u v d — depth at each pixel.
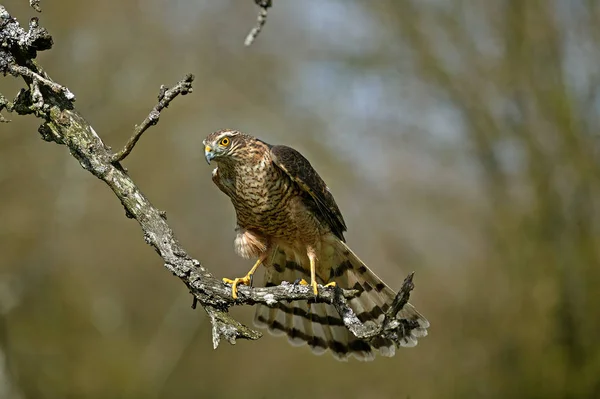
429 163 18.95
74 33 20.28
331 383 17.86
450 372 15.77
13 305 16.38
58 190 19.17
